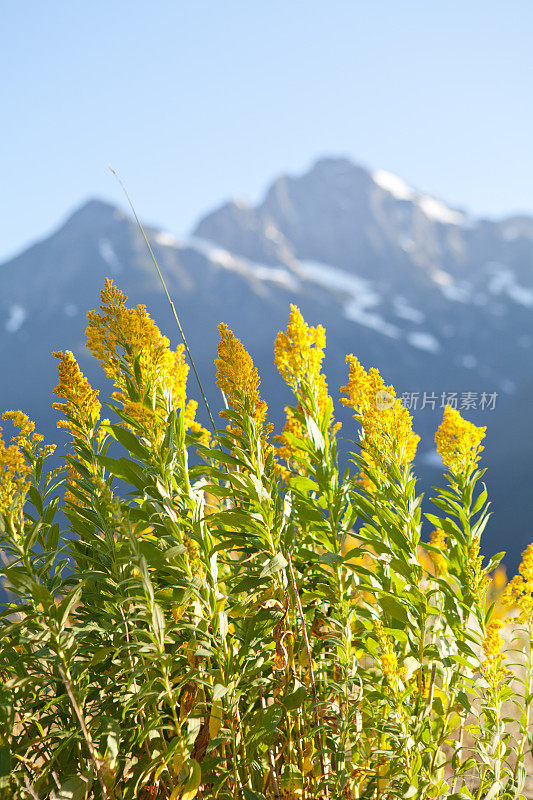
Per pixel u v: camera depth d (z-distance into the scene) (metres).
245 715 2.08
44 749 2.09
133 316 2.07
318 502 2.29
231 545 2.10
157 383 2.13
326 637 2.26
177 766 1.90
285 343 2.40
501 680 2.27
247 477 2.08
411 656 2.25
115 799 1.93
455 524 2.32
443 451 2.36
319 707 2.15
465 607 2.27
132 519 2.06
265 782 2.08
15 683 1.87
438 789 2.14
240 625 2.18
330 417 2.41
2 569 1.82
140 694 1.85
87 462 2.17
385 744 2.21
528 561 2.30
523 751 2.29
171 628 1.95
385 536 2.34
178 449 2.09
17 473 1.92
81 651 2.05
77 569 2.21
